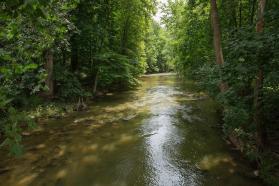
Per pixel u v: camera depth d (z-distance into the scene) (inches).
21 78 462.0
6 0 74.4
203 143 371.6
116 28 991.0
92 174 281.7
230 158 313.6
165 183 259.9
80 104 615.2
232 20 550.9
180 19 851.4
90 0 712.4
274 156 265.0
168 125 470.3
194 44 676.1
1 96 87.3
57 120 505.0
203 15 625.9
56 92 661.3
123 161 315.3
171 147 360.5
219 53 374.9
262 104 267.9
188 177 271.0
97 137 405.1
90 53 835.4
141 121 500.4
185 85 1091.3
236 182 254.4
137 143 378.9
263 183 249.3
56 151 346.3
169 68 2365.9
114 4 890.7
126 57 940.6
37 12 80.3
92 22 756.0
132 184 259.0
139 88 1025.5
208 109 588.4
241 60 241.1
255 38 225.8
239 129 334.0
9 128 79.9
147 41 1753.2
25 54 134.4
